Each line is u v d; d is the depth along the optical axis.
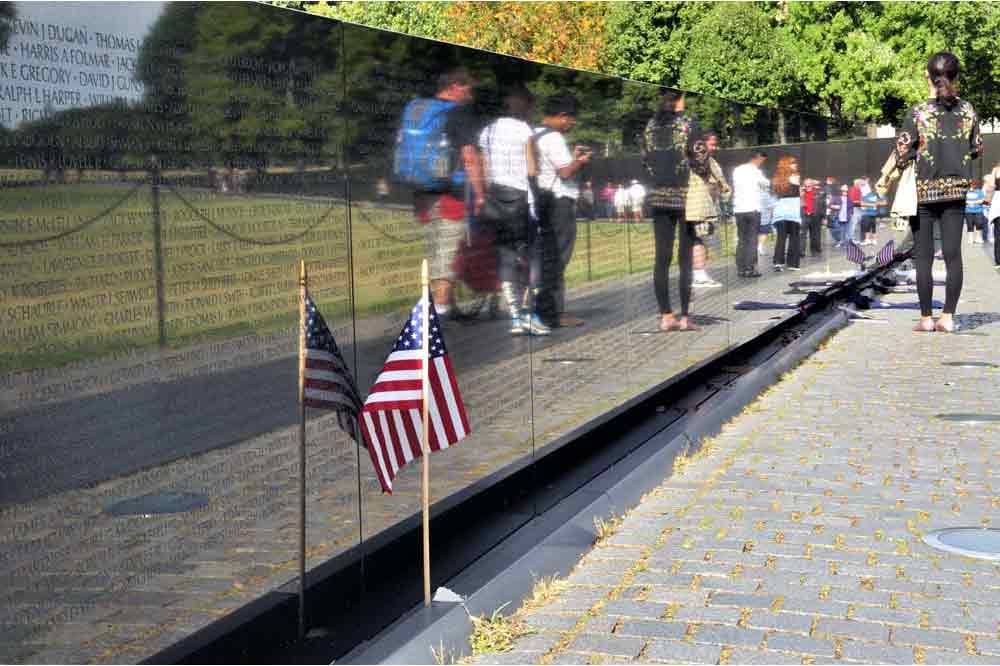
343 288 4.27
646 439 7.50
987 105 50.19
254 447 3.71
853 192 18.30
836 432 8.07
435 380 4.45
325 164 4.13
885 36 47.28
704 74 46.06
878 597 4.84
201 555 3.46
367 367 4.45
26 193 2.82
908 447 7.55
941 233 12.88
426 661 4.12
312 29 4.05
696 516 6.12
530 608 4.82
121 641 3.15
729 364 10.50
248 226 3.68
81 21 2.99
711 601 4.85
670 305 8.69
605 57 49.62
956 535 5.66
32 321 2.85
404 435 4.42
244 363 3.65
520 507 5.83
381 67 4.53
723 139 10.34
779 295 12.73
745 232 11.13
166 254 3.30
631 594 4.96
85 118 3.00
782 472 7.00
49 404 2.91
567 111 6.61
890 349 11.93
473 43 48.62
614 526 5.96
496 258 5.64
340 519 4.23
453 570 4.89
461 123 5.26
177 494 3.37
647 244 8.12
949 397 9.19
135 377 3.19
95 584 3.06
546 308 6.31
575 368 6.73
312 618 4.04
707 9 47.97
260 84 3.74
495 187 5.64
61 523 2.95
